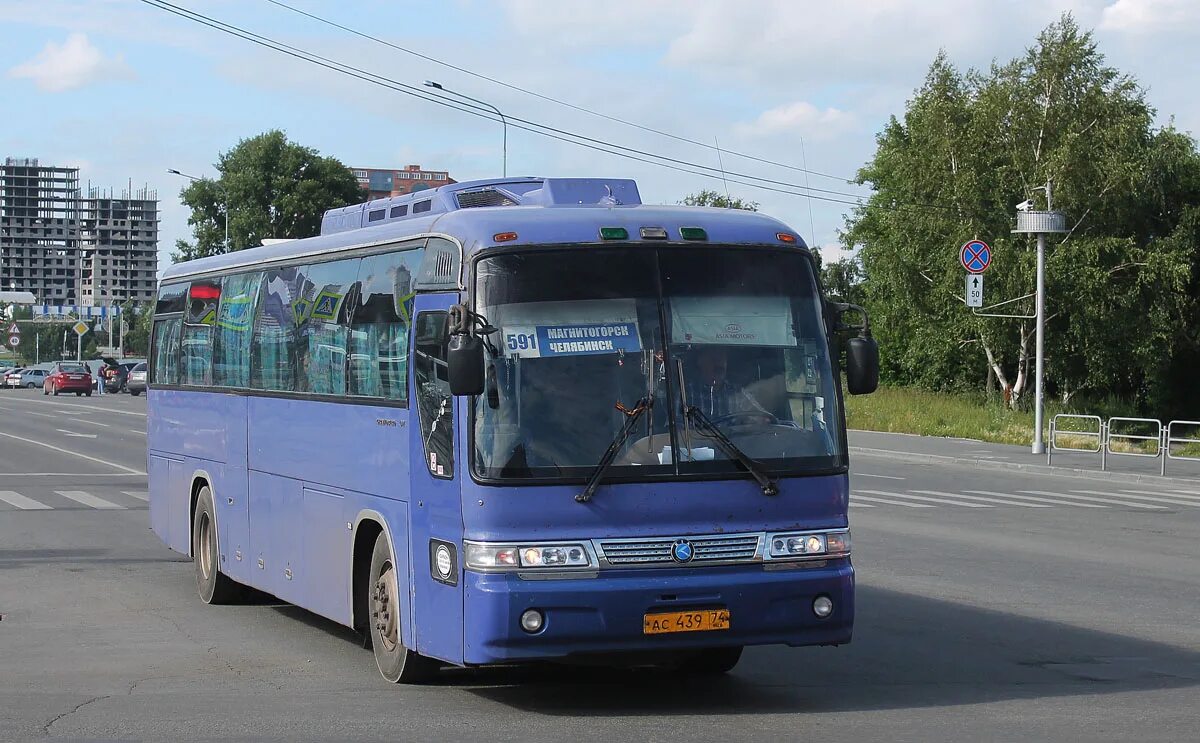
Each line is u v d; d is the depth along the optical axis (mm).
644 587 8016
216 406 13172
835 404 8695
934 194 55844
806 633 8359
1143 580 14492
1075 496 25156
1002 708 8562
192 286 14336
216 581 13023
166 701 8852
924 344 57125
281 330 11633
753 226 8859
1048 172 52156
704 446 8281
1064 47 53312
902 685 9344
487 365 8148
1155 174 54812
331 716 8383
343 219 12016
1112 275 53406
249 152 89562
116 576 14914
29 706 8695
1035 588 13883
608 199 9805
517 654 7945
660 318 8406
